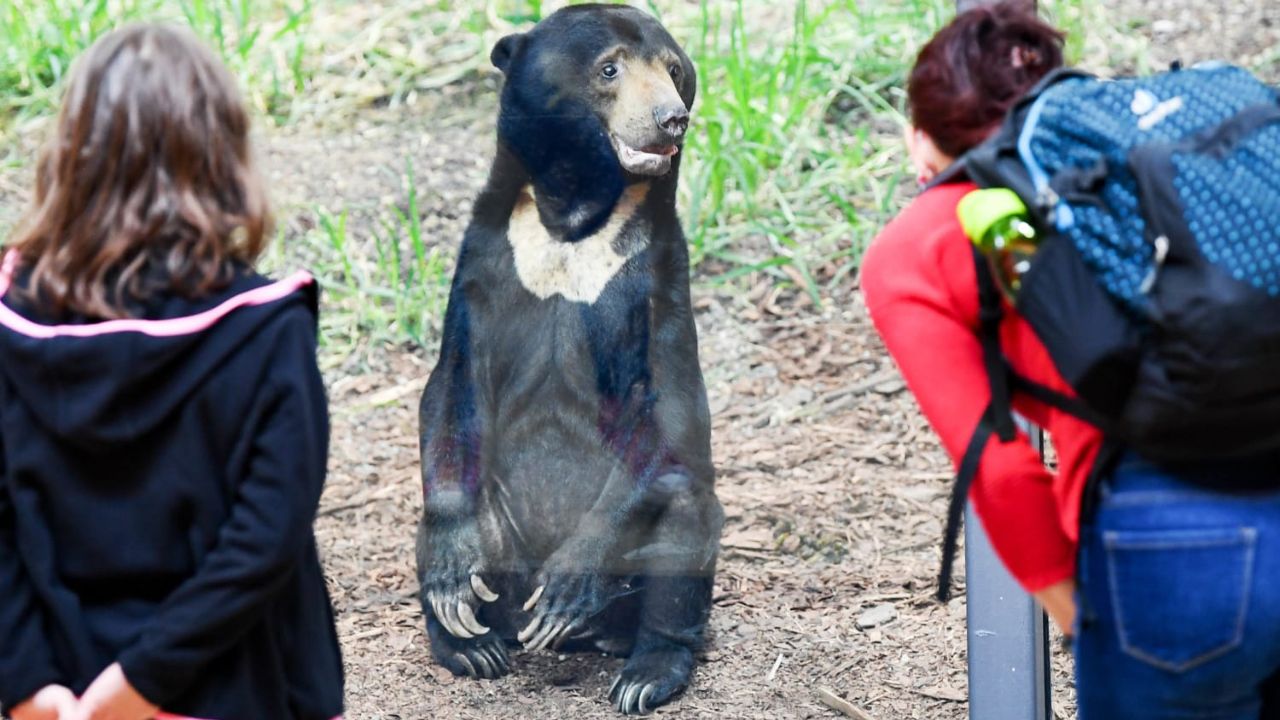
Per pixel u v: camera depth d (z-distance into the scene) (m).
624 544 5.98
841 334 8.55
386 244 8.83
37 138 9.48
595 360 5.95
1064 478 3.55
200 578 3.27
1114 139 3.26
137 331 3.24
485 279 6.01
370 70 9.73
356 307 8.70
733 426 7.95
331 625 3.76
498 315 6.00
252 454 3.31
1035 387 3.50
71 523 3.39
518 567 6.09
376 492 7.62
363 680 6.01
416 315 8.63
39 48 9.98
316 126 9.47
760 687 5.88
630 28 5.78
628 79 5.77
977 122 3.69
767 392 8.19
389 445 7.98
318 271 8.80
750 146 9.16
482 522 6.02
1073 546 3.58
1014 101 3.56
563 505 6.01
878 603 6.46
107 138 3.28
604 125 5.80
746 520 7.15
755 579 6.70
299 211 8.95
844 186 9.25
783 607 6.47
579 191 5.89
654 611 5.99
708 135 9.05
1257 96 3.39
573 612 5.93
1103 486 3.44
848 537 7.00
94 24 9.86
